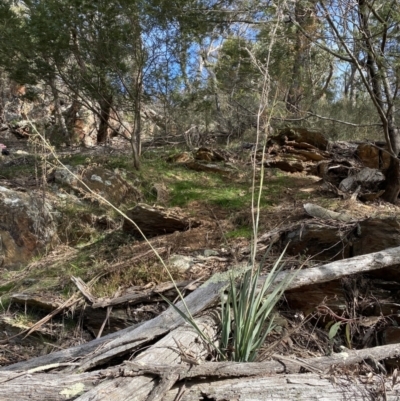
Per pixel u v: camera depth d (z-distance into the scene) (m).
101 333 3.66
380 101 5.61
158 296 3.87
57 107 10.51
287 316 3.57
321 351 3.29
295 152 8.19
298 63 7.10
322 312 3.55
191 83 8.48
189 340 2.81
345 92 10.13
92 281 4.29
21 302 4.20
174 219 5.31
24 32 7.07
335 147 8.47
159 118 9.52
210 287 3.38
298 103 7.72
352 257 3.71
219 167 7.81
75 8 6.60
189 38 7.21
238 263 4.02
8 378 2.55
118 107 7.94
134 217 5.34
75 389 2.33
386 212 5.43
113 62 6.99
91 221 6.13
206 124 9.66
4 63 7.40
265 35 6.22
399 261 3.60
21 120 12.20
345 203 5.82
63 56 7.38
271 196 6.54
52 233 5.88
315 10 5.18
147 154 8.68
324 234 4.16
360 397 2.30
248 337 2.70
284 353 3.16
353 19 5.05
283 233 4.53
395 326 3.45
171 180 7.41
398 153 5.93
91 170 6.80
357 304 3.63
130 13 6.63
